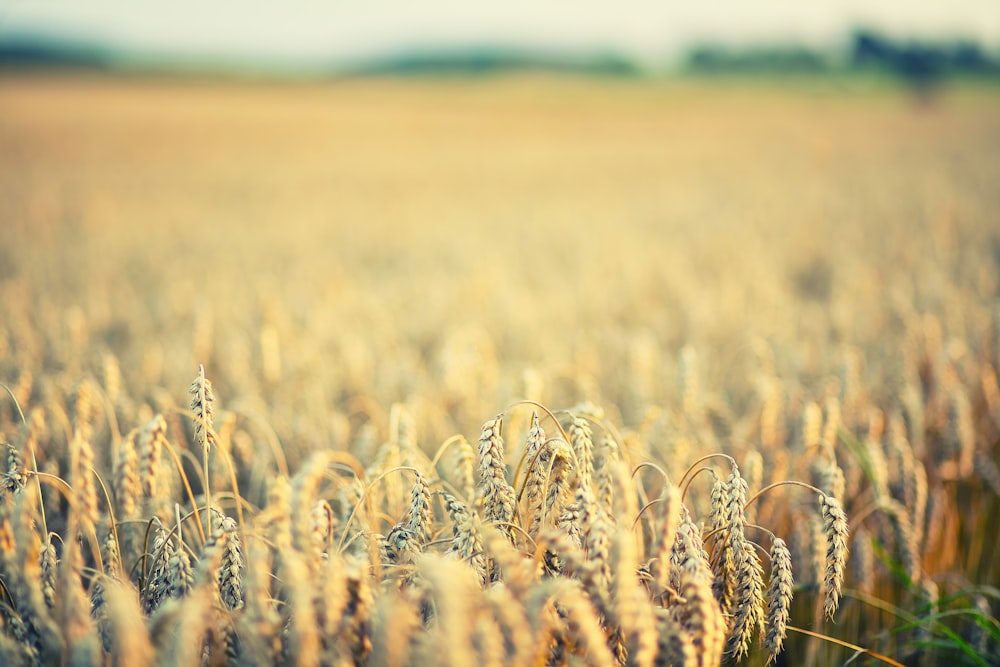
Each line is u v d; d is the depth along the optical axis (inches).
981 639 105.9
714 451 116.1
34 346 186.4
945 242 374.9
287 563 57.2
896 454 114.5
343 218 614.5
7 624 69.9
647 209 619.5
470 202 747.4
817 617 97.5
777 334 191.3
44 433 114.3
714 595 76.9
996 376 164.1
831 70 3535.9
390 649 52.8
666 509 66.1
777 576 74.4
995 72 3297.2
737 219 515.8
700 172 972.6
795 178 824.3
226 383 169.3
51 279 341.4
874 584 115.6
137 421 124.8
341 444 129.2
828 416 115.1
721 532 76.7
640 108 2603.3
